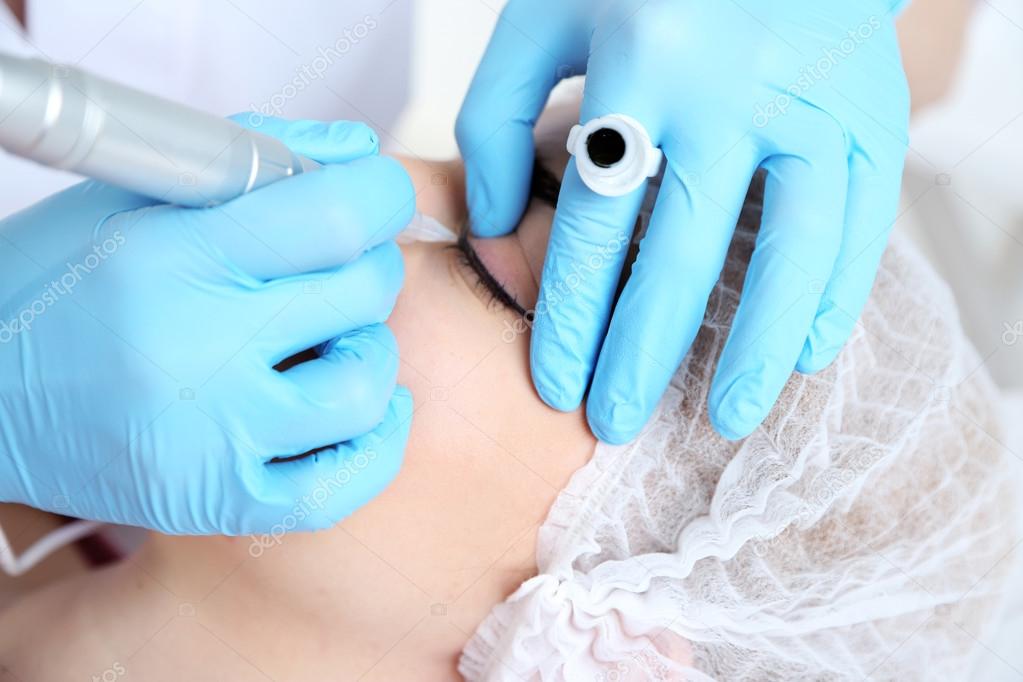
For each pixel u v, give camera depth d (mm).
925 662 875
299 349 835
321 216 770
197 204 744
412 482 883
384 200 821
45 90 529
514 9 1077
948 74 1353
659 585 857
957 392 893
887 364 892
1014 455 890
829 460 858
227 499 814
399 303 951
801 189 878
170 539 938
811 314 862
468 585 902
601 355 901
